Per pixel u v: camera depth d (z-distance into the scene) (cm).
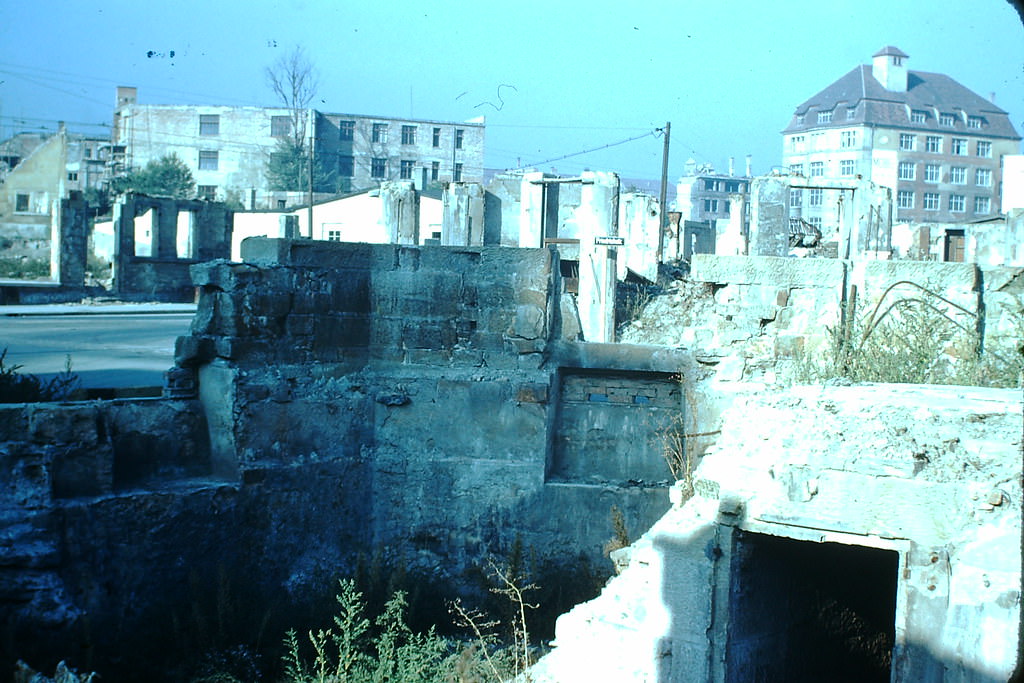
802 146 7931
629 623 595
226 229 4284
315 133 6475
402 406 962
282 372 895
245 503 857
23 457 732
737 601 577
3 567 713
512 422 950
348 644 727
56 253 3934
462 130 6825
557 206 2420
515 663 716
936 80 7912
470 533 950
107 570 765
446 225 2444
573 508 938
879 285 1001
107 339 1902
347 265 946
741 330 1019
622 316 1620
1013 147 7750
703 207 7756
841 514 546
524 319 956
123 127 6656
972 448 540
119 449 813
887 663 744
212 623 788
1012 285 997
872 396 630
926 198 7619
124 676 725
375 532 956
